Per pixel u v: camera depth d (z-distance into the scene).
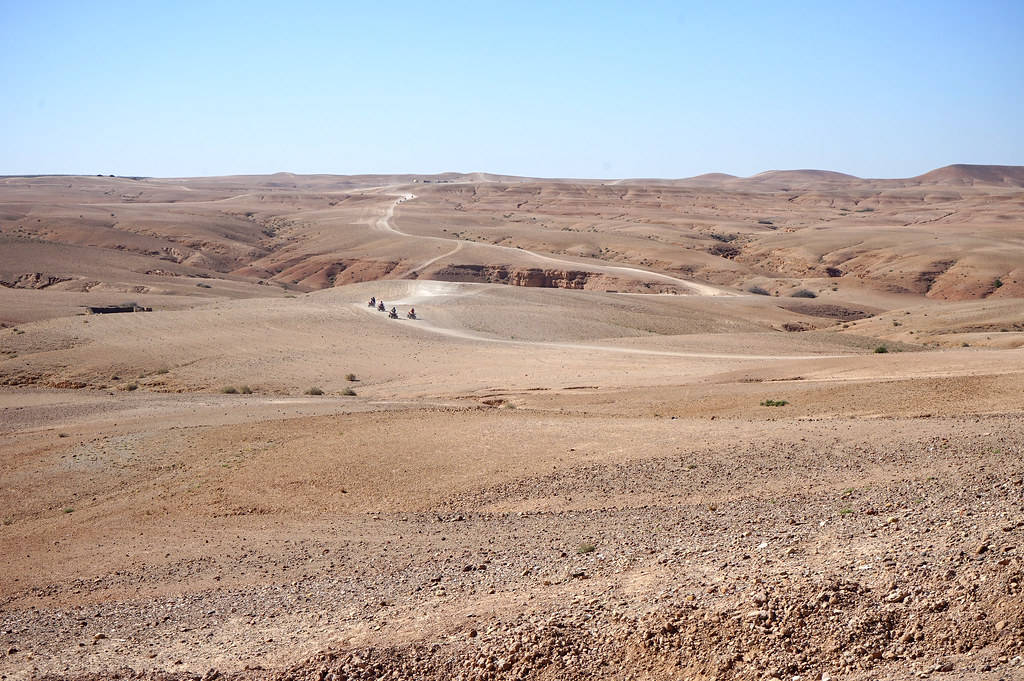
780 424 25.91
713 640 9.73
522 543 17.00
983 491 14.62
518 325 79.62
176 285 132.38
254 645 12.47
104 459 31.47
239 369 58.75
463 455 25.81
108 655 13.17
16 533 24.92
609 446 24.97
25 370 58.09
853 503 15.81
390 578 15.64
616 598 11.29
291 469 26.62
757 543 13.11
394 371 58.72
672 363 57.94
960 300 139.00
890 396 29.88
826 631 9.38
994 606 8.90
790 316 109.75
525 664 10.14
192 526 22.91
